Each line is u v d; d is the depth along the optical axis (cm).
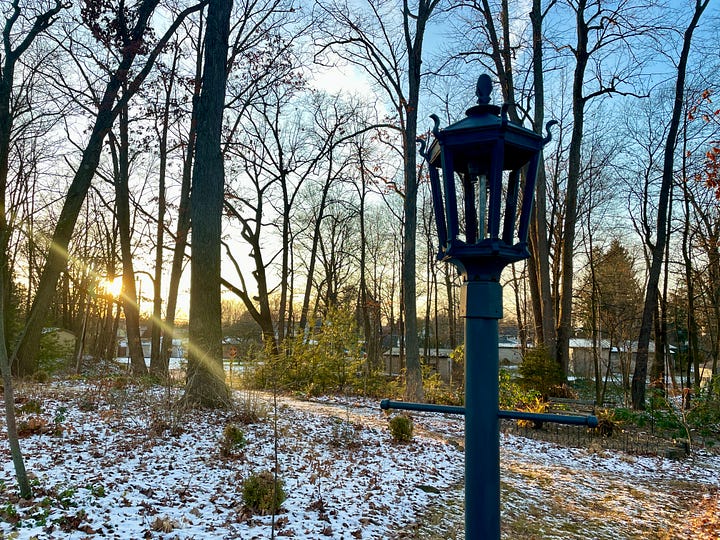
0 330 503
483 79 248
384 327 4706
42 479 571
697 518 714
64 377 1848
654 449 1175
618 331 2722
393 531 557
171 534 469
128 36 1313
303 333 1841
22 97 1858
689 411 1310
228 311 3594
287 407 1194
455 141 229
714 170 1061
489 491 220
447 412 233
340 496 635
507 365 3638
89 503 519
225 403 1012
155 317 2094
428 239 3466
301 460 767
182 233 1891
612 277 2941
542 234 1820
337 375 1838
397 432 973
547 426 1355
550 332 1789
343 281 3912
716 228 2086
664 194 1762
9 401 505
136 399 1070
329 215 3112
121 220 1992
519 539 589
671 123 1767
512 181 252
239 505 565
